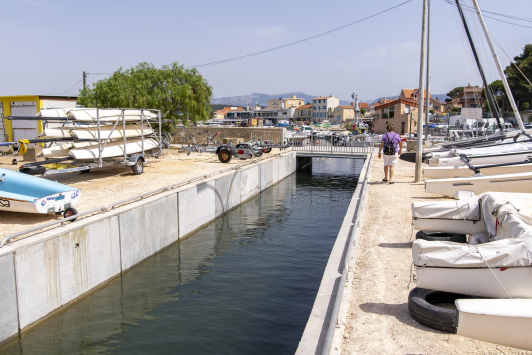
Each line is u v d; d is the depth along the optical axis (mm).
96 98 26000
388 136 15844
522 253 4754
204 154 26609
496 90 55250
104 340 7320
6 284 7164
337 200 20969
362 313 5402
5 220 10016
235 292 9359
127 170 18734
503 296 4867
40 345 7184
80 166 15305
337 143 37562
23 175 10047
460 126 42938
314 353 4453
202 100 30047
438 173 14531
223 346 7031
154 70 28656
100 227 9656
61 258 8461
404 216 10625
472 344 4578
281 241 13555
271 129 33750
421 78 15711
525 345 4008
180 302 8867
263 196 22094
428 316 4949
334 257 7426
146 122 19562
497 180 11383
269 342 7133
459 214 7469
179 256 12023
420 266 5180
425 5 14992
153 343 7180
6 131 27922
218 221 16375
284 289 9500
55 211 9906
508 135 19516
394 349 4516
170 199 12906
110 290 9578
